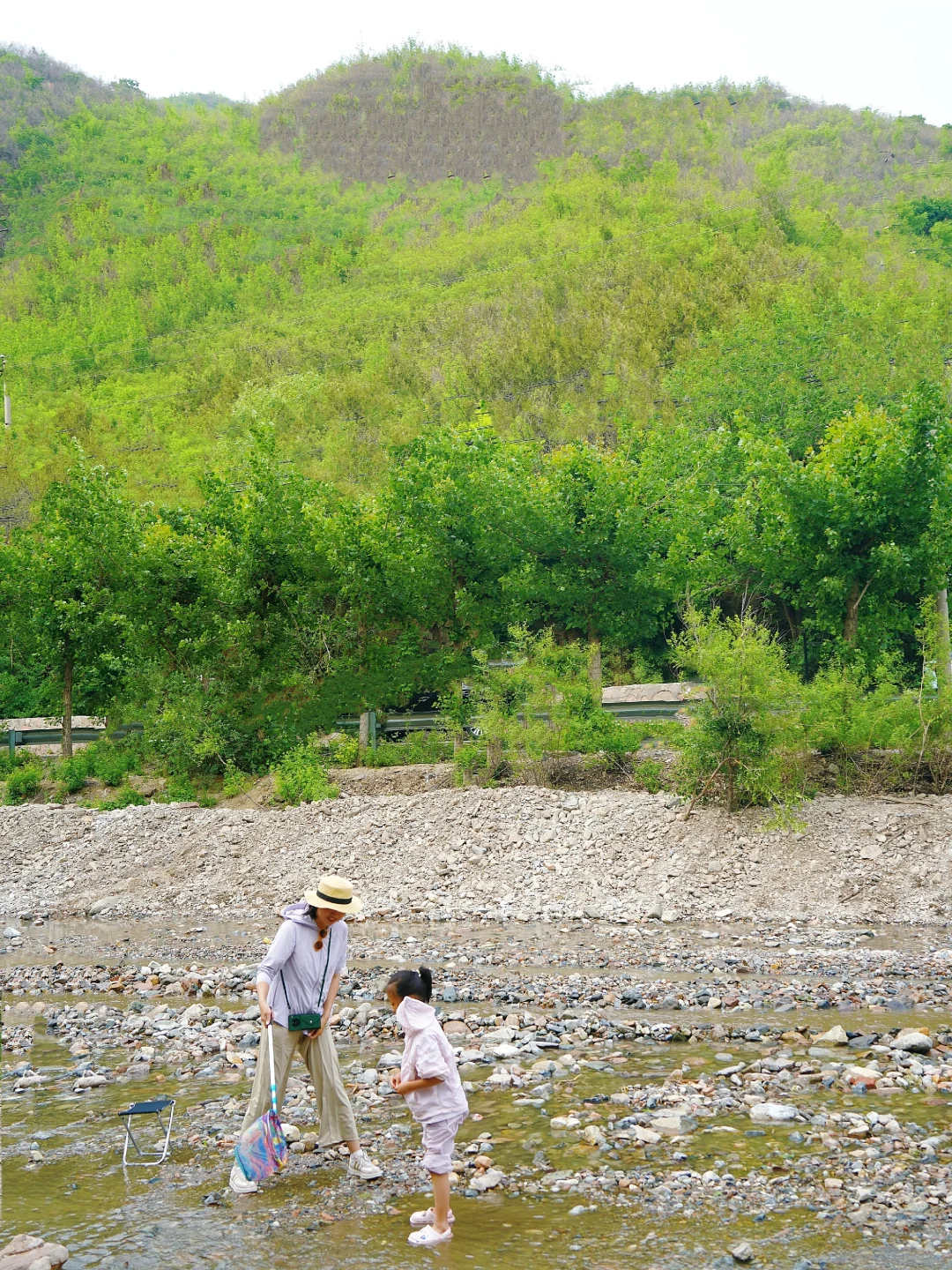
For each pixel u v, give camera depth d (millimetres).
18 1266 5598
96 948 16016
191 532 30391
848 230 93812
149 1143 7699
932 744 19547
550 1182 6715
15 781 27719
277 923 17641
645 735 22844
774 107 168250
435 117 199625
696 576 27188
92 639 28484
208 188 175375
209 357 98875
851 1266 5480
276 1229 6195
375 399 67688
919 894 16219
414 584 26828
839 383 41312
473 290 100250
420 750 25922
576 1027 10312
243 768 26562
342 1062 9617
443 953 14250
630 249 91125
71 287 127625
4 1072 9578
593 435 54312
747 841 18219
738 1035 9859
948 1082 8289
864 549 24031
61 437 63906
